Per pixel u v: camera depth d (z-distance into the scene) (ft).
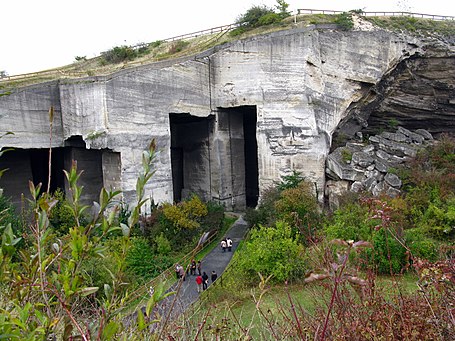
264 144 84.89
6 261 5.67
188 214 71.46
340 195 74.90
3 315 5.16
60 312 6.16
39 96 72.08
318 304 11.94
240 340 10.47
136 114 73.51
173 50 104.47
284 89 81.97
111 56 110.63
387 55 86.38
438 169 77.46
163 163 77.82
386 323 9.09
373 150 85.87
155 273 55.72
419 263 9.96
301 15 91.15
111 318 6.41
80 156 79.71
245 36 90.48
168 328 8.89
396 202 62.49
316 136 81.25
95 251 6.00
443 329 8.84
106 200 6.16
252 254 47.24
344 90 85.61
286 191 66.28
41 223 6.23
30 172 79.36
